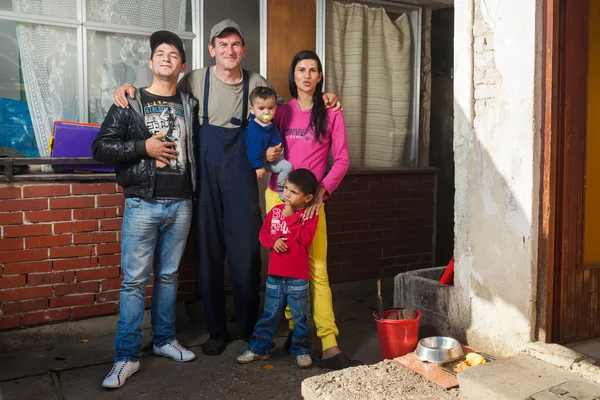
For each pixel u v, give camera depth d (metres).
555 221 2.88
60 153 3.71
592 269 3.05
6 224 3.58
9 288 3.62
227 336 3.86
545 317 2.88
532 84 2.78
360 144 5.05
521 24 2.83
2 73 3.76
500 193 2.98
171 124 3.35
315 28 4.67
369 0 4.91
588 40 2.89
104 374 3.35
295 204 3.25
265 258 4.61
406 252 5.28
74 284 3.81
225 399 3.04
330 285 4.91
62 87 3.92
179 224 3.43
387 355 3.26
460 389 2.58
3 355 3.58
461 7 3.14
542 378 2.55
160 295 3.53
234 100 3.58
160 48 3.28
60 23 3.85
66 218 3.74
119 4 4.03
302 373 3.37
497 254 3.02
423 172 5.28
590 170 3.09
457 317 3.30
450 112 5.47
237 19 4.38
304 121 3.44
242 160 3.59
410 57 5.21
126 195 3.31
